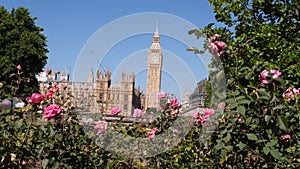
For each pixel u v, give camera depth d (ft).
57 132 9.20
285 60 16.71
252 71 8.86
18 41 87.51
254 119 8.18
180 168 11.03
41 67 91.71
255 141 8.16
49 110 8.99
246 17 19.36
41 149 8.65
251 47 16.98
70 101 10.55
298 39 17.56
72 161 9.09
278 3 18.61
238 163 8.54
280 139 8.41
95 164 9.77
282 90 8.80
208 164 10.01
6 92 11.16
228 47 10.07
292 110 8.91
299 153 8.38
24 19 93.40
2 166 8.82
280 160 7.79
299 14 18.10
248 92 8.84
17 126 9.38
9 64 82.58
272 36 17.72
